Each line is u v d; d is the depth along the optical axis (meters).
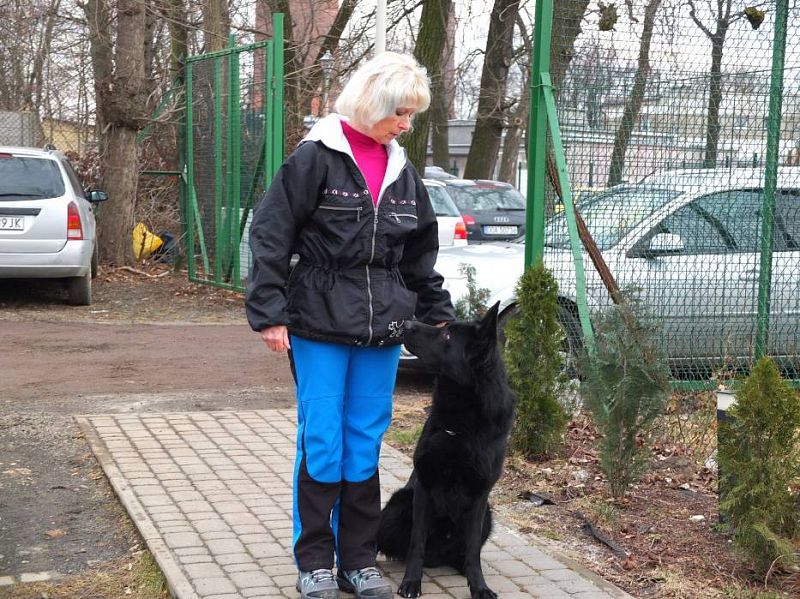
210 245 13.98
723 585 4.07
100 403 7.24
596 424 5.28
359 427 3.72
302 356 3.57
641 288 5.82
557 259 6.80
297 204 3.45
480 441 3.69
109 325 10.99
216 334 10.61
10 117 16.64
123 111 14.60
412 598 3.80
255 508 4.81
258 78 12.00
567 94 6.68
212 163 13.62
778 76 7.08
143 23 14.62
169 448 5.91
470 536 3.78
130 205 15.16
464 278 8.08
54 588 4.02
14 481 5.36
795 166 7.24
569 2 6.57
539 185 6.53
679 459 5.97
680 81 6.95
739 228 7.31
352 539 3.78
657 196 7.07
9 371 8.41
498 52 21.50
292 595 3.76
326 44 18.23
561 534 4.68
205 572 3.97
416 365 7.85
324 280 3.51
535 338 5.77
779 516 4.15
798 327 7.36
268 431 6.38
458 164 41.38
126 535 4.61
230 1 18.19
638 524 4.82
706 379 7.27
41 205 11.24
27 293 12.98
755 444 4.17
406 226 3.58
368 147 3.58
